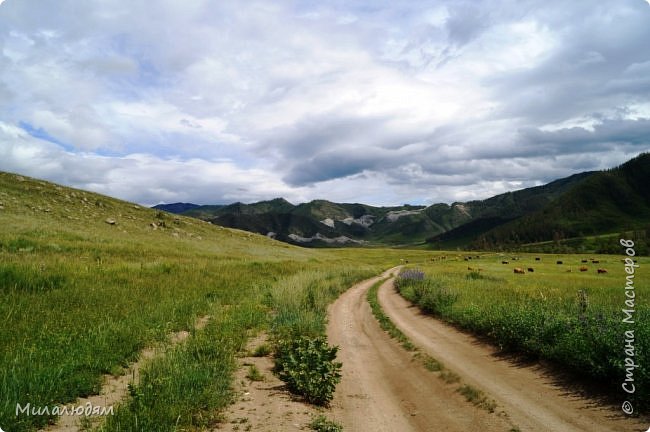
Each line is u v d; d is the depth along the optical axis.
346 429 6.60
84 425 5.53
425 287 24.98
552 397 7.93
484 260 108.62
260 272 31.11
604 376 7.88
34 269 15.33
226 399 6.94
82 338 8.77
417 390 8.91
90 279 16.11
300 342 9.48
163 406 5.88
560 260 97.50
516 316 12.30
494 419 7.04
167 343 9.80
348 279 39.72
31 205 46.25
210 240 59.97
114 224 50.41
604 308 12.26
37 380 6.30
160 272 21.64
